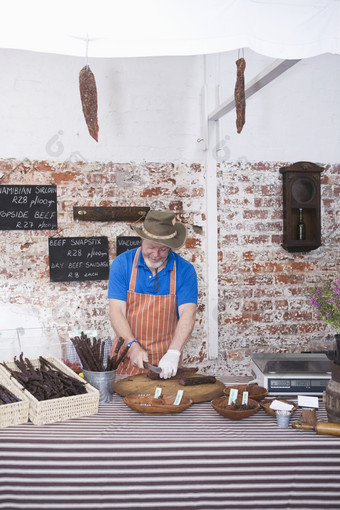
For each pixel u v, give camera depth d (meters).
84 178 3.41
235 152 3.62
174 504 1.47
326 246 3.78
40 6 1.65
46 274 3.36
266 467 1.47
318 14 1.78
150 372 2.14
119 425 1.62
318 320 3.76
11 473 1.46
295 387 1.93
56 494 1.46
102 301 3.47
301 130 3.73
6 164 3.28
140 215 3.47
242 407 1.74
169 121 3.53
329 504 1.50
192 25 1.73
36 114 3.32
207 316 3.59
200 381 2.03
